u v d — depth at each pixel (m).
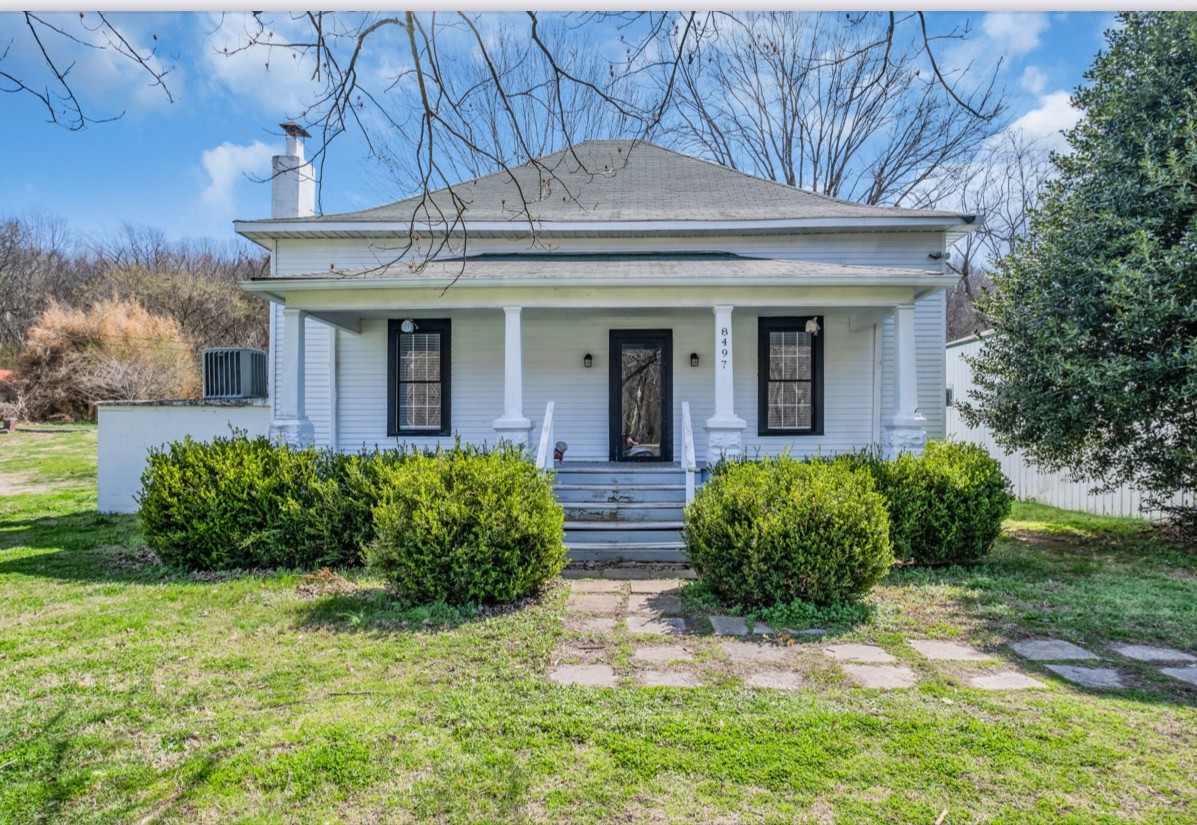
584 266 8.77
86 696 3.58
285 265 10.59
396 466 6.75
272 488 6.67
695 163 12.89
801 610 4.96
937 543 6.57
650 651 4.27
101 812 2.58
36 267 36.25
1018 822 2.46
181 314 32.72
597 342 10.23
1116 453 8.23
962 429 14.23
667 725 3.18
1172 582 5.98
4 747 3.05
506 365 7.91
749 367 10.06
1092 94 7.78
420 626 4.76
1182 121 6.93
